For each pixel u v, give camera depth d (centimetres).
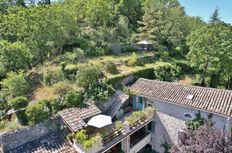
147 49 4325
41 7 3291
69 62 3045
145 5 5831
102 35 4081
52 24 3134
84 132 1841
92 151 1733
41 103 1972
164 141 2384
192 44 3700
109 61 3009
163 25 4909
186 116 2177
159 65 3491
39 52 3127
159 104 2364
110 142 1902
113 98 2477
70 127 1855
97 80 2495
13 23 3105
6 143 1661
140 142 2312
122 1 5434
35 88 2478
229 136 1798
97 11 4184
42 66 2969
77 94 2175
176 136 2269
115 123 2134
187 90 2328
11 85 2250
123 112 2516
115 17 4988
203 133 1806
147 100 2472
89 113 2052
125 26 4703
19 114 1897
